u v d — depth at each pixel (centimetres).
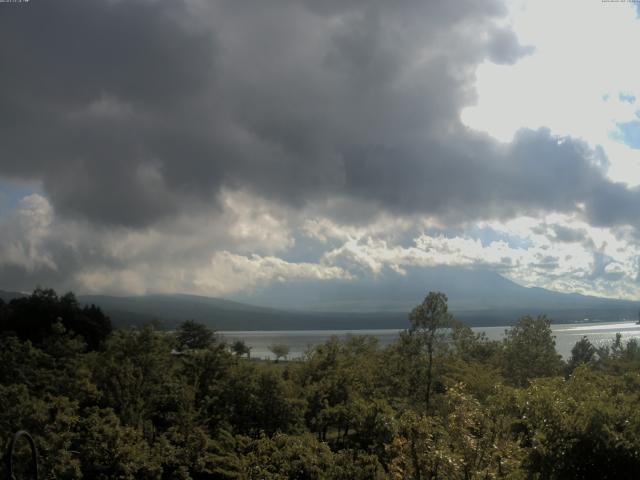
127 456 2227
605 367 3294
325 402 2958
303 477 2050
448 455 1234
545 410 1341
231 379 2977
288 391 2944
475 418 1309
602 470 1273
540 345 3372
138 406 2805
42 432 2164
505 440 1320
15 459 1953
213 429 2773
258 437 2689
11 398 2283
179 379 3200
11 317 7444
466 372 2878
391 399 2925
